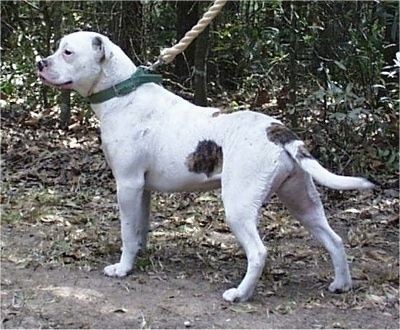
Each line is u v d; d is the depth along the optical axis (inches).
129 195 141.0
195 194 188.9
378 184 198.1
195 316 127.4
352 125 207.9
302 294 136.7
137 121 141.0
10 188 190.7
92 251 153.3
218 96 276.5
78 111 259.4
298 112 214.5
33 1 261.6
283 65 229.9
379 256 154.7
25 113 259.4
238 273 144.9
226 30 255.1
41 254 151.1
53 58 141.5
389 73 197.3
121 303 131.3
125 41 263.6
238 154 132.6
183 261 150.5
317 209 136.6
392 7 205.6
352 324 127.0
